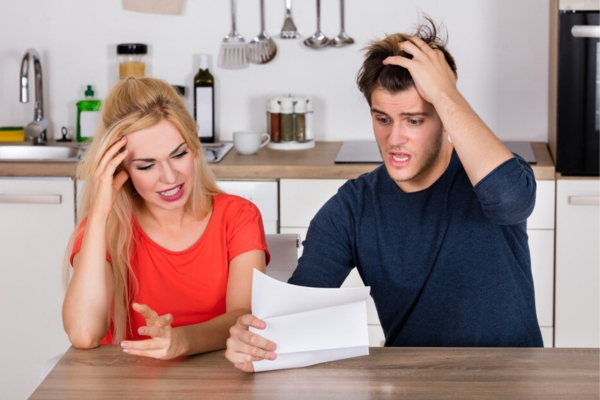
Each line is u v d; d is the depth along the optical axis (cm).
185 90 380
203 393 146
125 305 200
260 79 379
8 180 327
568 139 319
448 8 366
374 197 190
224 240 203
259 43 374
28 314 337
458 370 155
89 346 175
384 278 189
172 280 201
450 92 171
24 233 332
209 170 209
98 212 185
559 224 319
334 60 375
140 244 201
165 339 159
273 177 325
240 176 325
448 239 183
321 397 144
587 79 316
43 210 330
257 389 148
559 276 321
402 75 171
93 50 381
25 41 382
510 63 368
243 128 382
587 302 321
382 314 194
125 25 379
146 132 185
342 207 192
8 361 341
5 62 383
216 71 379
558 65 317
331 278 190
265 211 327
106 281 191
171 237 202
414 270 186
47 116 386
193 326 170
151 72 381
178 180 190
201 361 163
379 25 370
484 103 372
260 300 157
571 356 161
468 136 168
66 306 180
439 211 185
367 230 189
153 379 153
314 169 322
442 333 186
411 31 368
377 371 155
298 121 358
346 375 154
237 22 376
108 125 190
